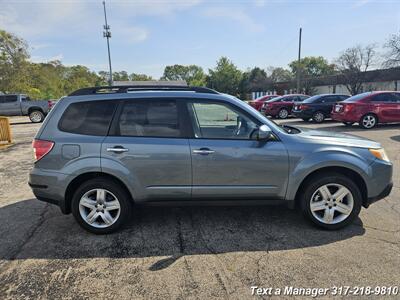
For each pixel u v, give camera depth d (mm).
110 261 2859
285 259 2836
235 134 3320
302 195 3385
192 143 3219
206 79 75562
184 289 2434
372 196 3354
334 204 3361
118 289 2447
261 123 3324
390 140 8594
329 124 13023
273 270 2668
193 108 3328
